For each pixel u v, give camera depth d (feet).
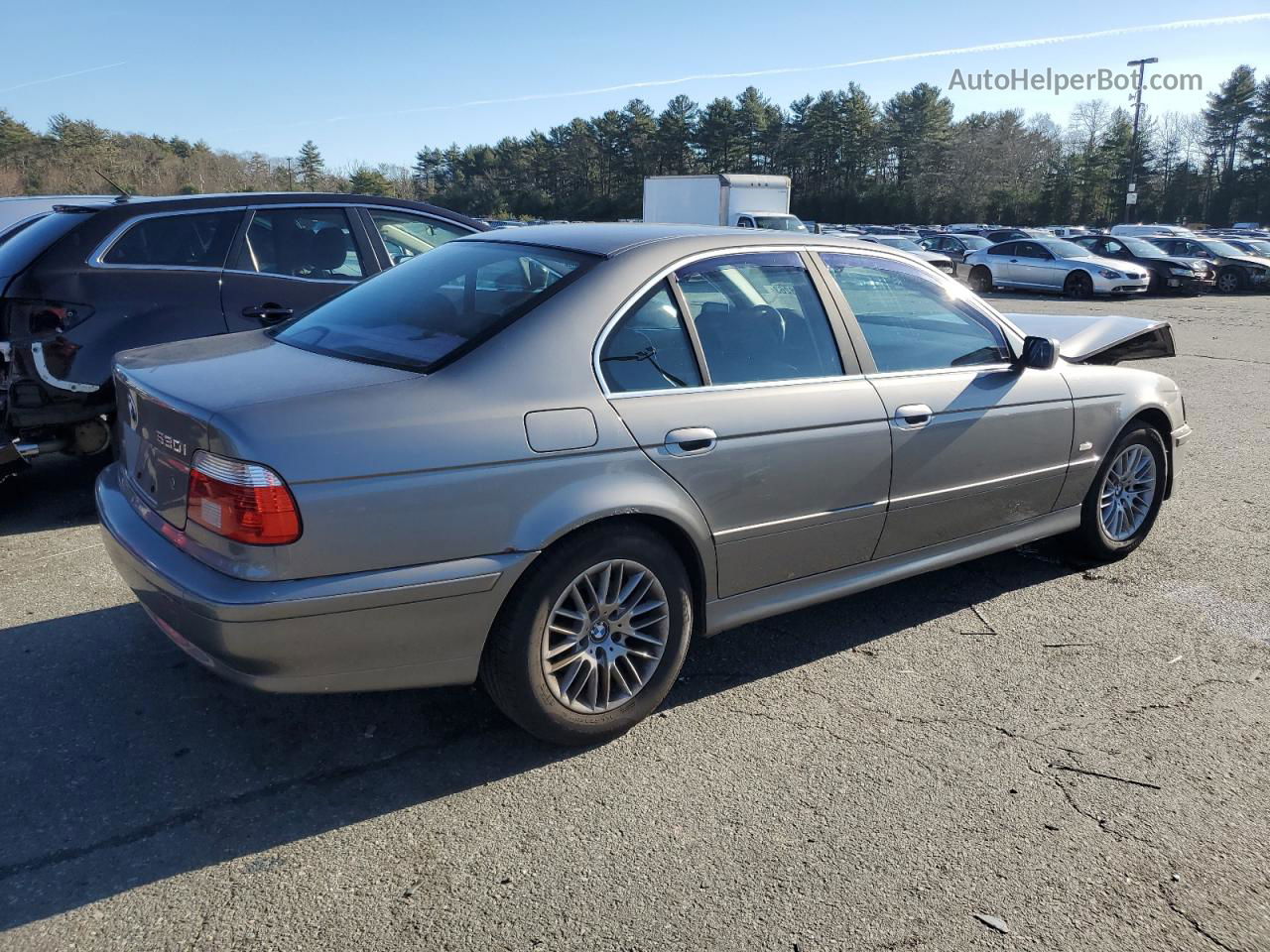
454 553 8.60
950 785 9.36
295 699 10.81
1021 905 7.73
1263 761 9.92
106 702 10.61
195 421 8.27
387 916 7.47
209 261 17.52
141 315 16.60
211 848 8.25
